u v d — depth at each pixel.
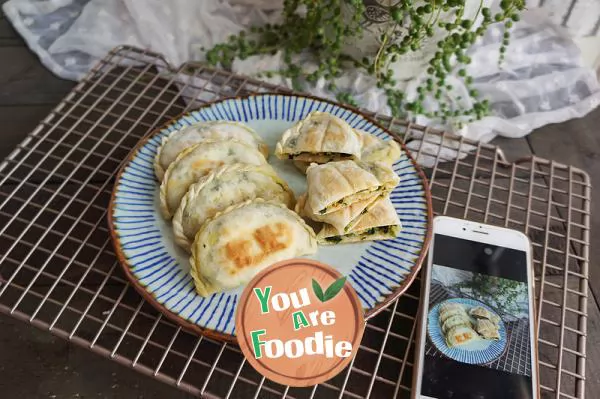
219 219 0.38
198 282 0.36
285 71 0.57
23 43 0.62
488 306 0.38
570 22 0.63
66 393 0.39
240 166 0.41
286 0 0.57
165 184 0.41
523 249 0.40
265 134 0.46
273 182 0.41
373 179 0.39
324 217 0.39
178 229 0.39
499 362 0.35
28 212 0.46
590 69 0.63
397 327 0.40
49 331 0.36
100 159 0.51
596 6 0.61
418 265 0.38
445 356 0.36
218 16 0.63
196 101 0.55
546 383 0.39
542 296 0.41
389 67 0.56
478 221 0.44
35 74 0.59
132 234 0.39
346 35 0.53
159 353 0.40
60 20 0.64
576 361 0.37
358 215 0.39
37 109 0.56
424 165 0.52
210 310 0.35
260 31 0.61
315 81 0.58
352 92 0.58
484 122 0.57
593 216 0.50
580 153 0.56
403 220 0.40
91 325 0.41
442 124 0.57
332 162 0.41
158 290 0.36
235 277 0.36
